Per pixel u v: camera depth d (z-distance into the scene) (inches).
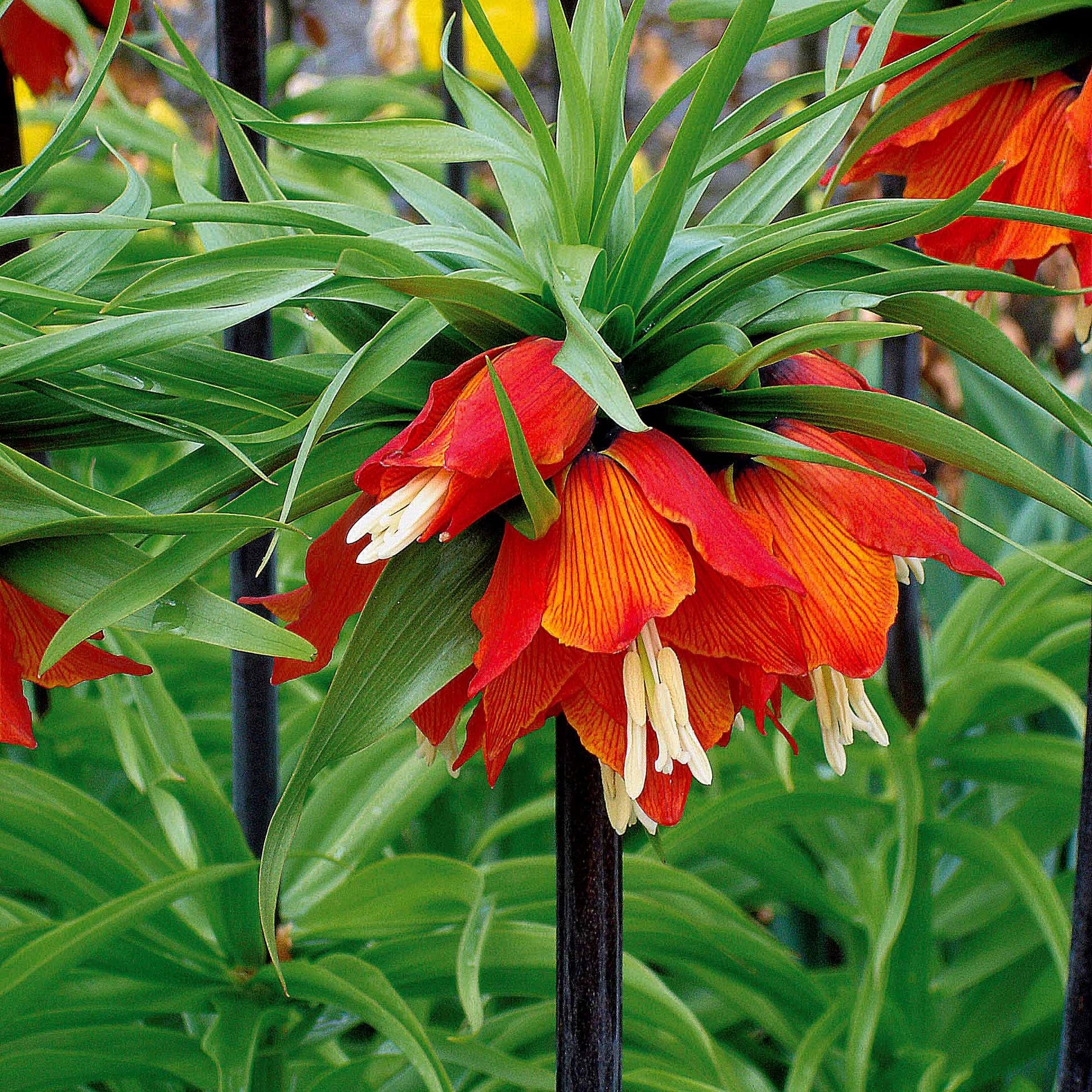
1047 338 115.3
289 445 33.8
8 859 40.3
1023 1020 45.9
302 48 65.2
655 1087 40.7
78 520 32.1
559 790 34.7
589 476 32.9
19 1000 38.2
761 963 44.0
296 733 46.8
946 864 54.6
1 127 42.1
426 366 34.0
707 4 36.6
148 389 33.7
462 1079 44.5
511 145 34.9
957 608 54.8
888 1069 45.8
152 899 38.4
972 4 35.6
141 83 102.3
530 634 32.2
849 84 33.7
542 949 40.8
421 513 32.5
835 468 33.3
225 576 56.7
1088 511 32.3
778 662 32.8
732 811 44.7
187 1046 40.3
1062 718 54.8
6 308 34.0
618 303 33.8
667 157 33.0
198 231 36.2
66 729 46.5
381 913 41.0
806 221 33.4
